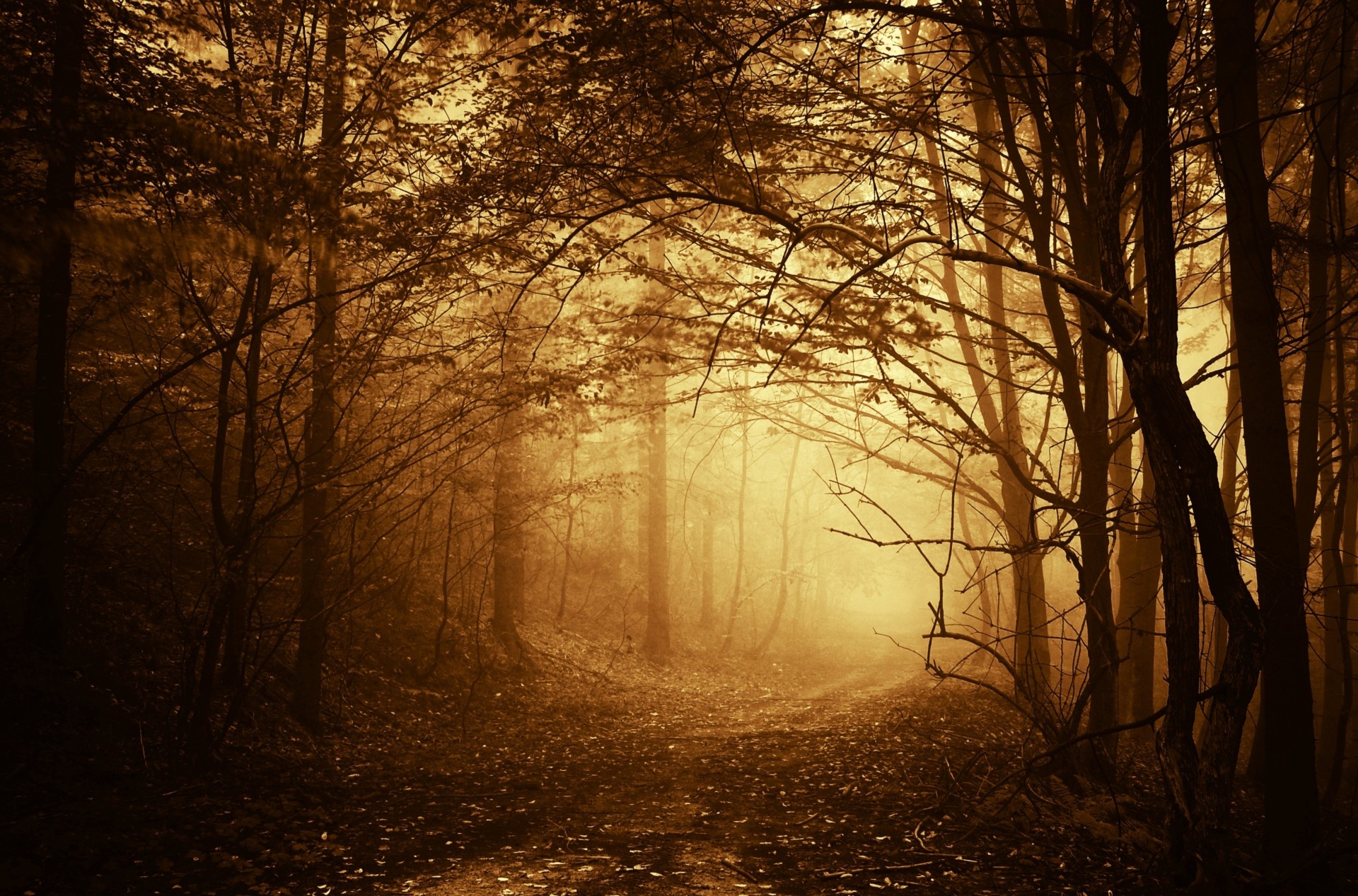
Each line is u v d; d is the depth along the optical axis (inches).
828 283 373.1
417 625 595.8
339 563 514.9
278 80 347.3
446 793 336.2
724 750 440.8
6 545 385.1
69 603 384.5
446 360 368.5
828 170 366.6
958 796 315.6
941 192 395.9
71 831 240.1
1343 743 395.5
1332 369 525.3
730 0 296.5
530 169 313.9
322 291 402.3
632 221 445.4
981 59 335.3
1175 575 199.3
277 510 346.9
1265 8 339.0
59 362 346.6
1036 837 271.3
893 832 283.9
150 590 417.4
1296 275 408.5
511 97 335.3
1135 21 291.0
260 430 373.4
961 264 544.7
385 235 325.1
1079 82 347.9
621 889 225.5
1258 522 254.8
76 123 282.2
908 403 383.2
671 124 296.7
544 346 517.0
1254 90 259.8
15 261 207.0
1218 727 189.0
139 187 297.1
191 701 342.0
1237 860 253.3
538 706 585.9
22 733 300.5
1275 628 249.8
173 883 215.2
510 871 239.5
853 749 427.2
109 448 399.2
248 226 311.0
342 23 356.8
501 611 677.9
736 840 276.5
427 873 235.3
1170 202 204.8
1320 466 364.5
